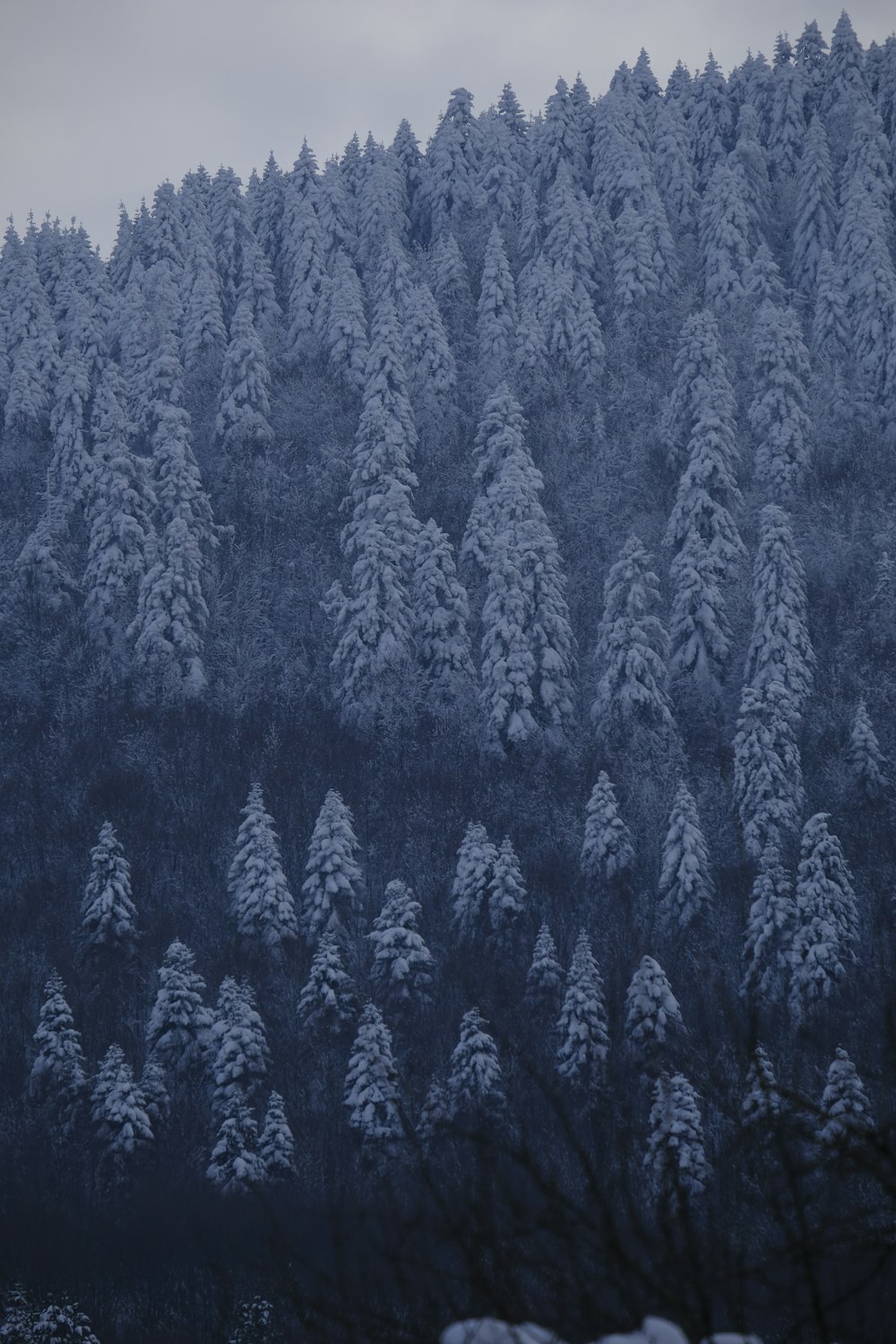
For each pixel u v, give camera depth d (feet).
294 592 522.47
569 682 444.14
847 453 563.07
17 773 427.74
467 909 340.39
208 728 451.53
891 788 395.75
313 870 351.05
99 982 339.57
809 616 488.44
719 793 389.60
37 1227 238.48
